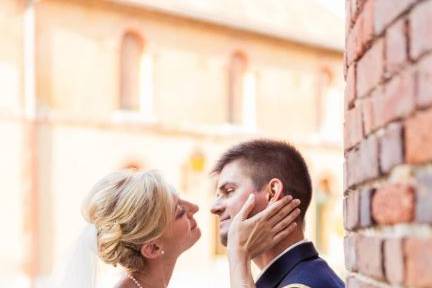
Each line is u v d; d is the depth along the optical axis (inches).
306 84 1051.3
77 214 801.6
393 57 58.3
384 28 61.2
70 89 811.4
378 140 63.0
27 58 787.4
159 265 116.0
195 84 924.0
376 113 63.9
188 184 904.3
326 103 1075.9
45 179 784.3
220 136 941.2
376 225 63.7
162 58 891.4
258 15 1008.2
